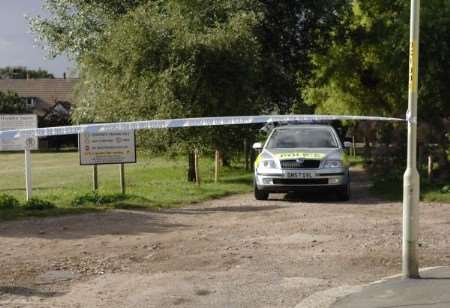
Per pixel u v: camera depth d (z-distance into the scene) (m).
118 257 11.05
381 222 14.26
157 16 23.86
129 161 19.05
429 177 21.34
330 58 41.50
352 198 19.58
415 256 9.02
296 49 35.50
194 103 23.11
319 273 9.78
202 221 14.82
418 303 7.86
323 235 12.75
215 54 22.92
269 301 8.38
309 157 18.30
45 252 11.49
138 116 23.28
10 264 10.59
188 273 9.88
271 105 32.56
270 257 10.88
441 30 28.56
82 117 26.25
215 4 25.45
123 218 15.34
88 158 18.69
